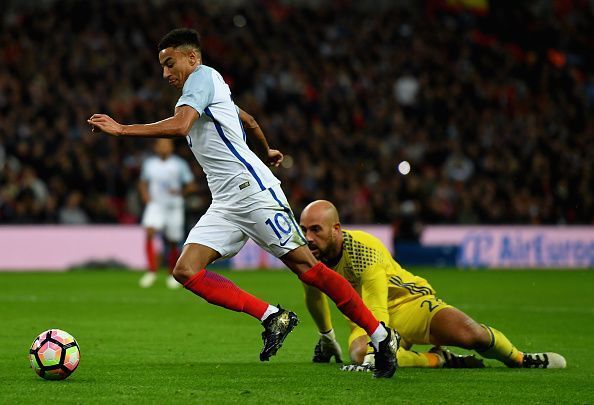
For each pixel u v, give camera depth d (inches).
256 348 1161.4
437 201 3260.3
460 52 4188.0
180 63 904.3
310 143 3410.4
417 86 3924.7
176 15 3991.1
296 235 885.2
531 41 4436.5
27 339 1237.7
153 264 2354.8
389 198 3243.1
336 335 1343.5
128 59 3730.3
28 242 3029.0
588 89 4087.1
